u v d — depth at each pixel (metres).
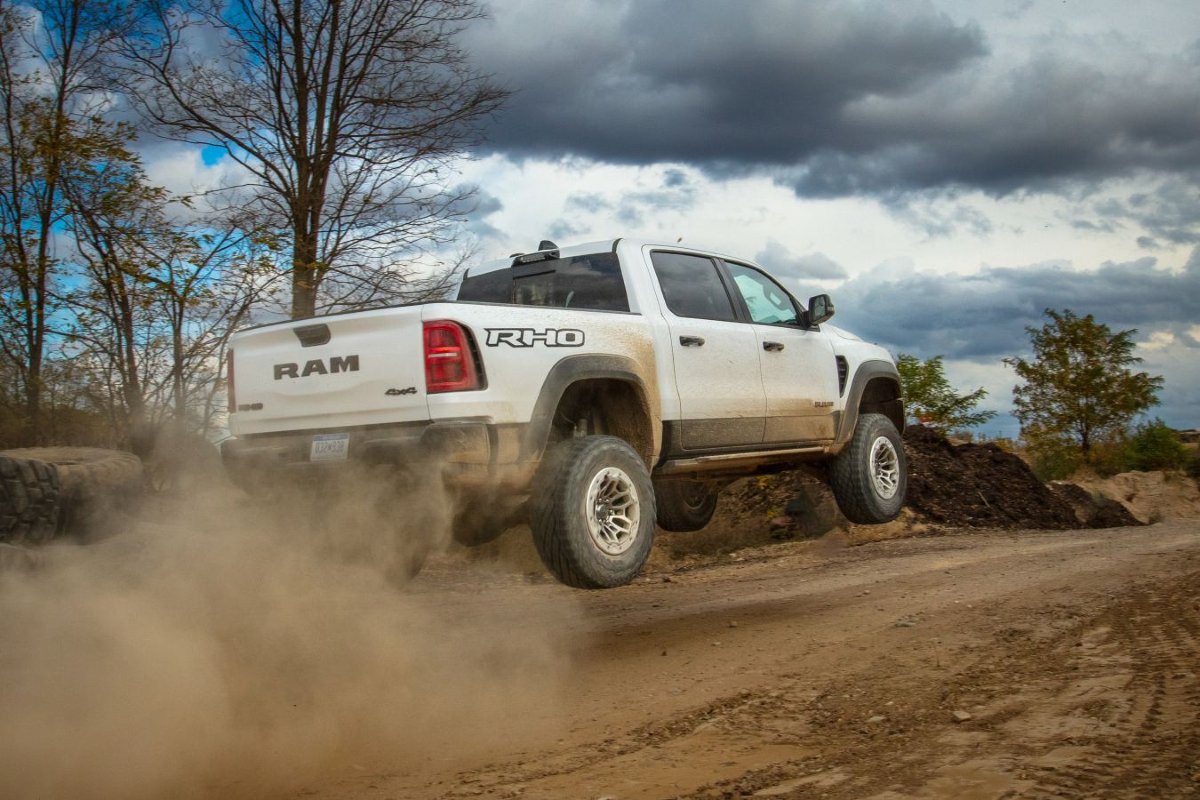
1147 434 26.20
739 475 7.42
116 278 9.82
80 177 9.87
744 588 8.18
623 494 5.44
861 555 10.36
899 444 7.91
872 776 2.99
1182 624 4.84
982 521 13.77
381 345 5.06
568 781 3.20
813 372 7.13
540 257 6.45
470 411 4.89
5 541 6.72
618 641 5.91
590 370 5.43
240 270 10.20
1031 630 5.07
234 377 5.60
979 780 2.84
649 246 6.27
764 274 7.20
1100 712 3.45
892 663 4.64
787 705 4.04
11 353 9.95
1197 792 2.60
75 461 7.71
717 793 2.97
